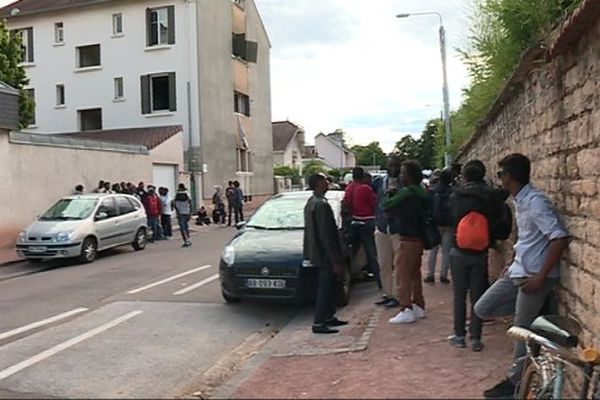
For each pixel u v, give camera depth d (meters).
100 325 8.24
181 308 9.24
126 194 18.33
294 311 8.97
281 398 5.05
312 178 7.41
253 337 7.61
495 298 5.23
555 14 5.68
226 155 33.03
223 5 33.25
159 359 6.66
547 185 5.50
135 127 31.19
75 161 20.55
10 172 17.91
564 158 4.92
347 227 9.58
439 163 25.05
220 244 18.30
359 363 5.88
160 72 30.83
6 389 5.69
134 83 31.36
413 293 7.53
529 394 4.21
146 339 7.50
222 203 26.59
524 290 4.81
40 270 14.36
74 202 16.23
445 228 9.55
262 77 39.03
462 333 6.18
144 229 17.81
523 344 4.74
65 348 7.11
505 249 8.12
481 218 5.94
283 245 9.02
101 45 32.03
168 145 26.72
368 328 7.23
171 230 21.31
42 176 19.09
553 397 3.85
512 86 6.79
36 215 18.78
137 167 24.09
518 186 4.88
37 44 33.44
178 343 7.32
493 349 6.07
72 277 12.80
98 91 32.16
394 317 7.52
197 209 29.66
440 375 5.37
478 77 9.25
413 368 5.61
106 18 31.95
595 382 3.71
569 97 4.74
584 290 4.42
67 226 15.00
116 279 12.20
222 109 32.75
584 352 3.69
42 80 33.38
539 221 4.68
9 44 27.11
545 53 5.05
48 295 10.66
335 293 7.94
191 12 30.33
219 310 9.09
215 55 32.12
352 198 9.66
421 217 7.30
